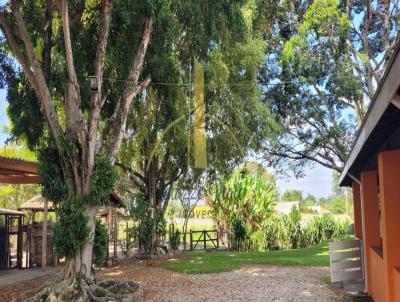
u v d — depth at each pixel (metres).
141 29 11.90
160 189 21.06
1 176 16.00
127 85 11.76
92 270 10.84
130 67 12.25
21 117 13.07
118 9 11.27
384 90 4.38
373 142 7.27
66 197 10.62
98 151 11.16
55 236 10.37
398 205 7.07
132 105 15.06
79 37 12.34
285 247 23.48
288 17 28.59
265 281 12.78
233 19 13.86
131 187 23.36
